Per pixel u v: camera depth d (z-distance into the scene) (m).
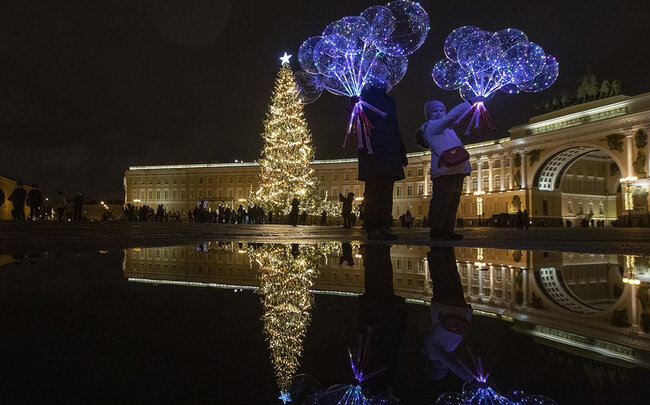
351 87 5.50
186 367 0.60
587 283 1.75
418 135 5.87
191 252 3.23
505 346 0.75
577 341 0.80
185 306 1.09
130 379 0.53
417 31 5.42
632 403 0.46
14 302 1.09
